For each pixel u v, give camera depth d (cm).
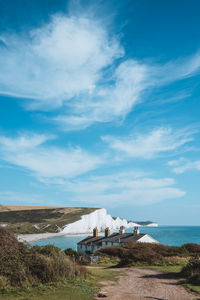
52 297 1140
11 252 1528
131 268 2872
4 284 1250
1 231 1673
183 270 2188
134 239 5491
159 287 1672
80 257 3494
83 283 1534
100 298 1272
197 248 4225
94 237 6850
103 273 2308
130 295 1406
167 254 3859
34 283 1350
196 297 1373
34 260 1515
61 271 1548
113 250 4572
